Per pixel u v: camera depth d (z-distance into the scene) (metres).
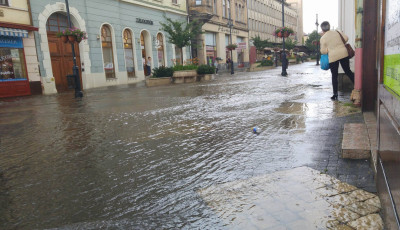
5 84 14.93
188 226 2.04
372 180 2.56
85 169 3.38
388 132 1.75
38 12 16.61
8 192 2.85
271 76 19.11
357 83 5.72
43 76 16.92
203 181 2.81
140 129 5.38
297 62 51.19
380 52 1.98
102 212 2.33
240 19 50.00
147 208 2.35
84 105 9.89
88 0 19.81
